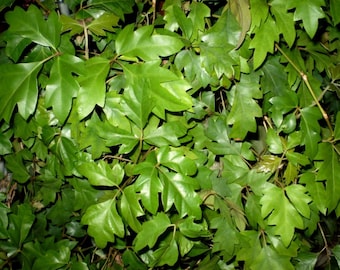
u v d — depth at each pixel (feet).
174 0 1.09
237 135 1.07
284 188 1.06
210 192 1.13
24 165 1.25
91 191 1.19
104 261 1.34
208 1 1.12
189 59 1.02
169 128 0.99
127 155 1.12
